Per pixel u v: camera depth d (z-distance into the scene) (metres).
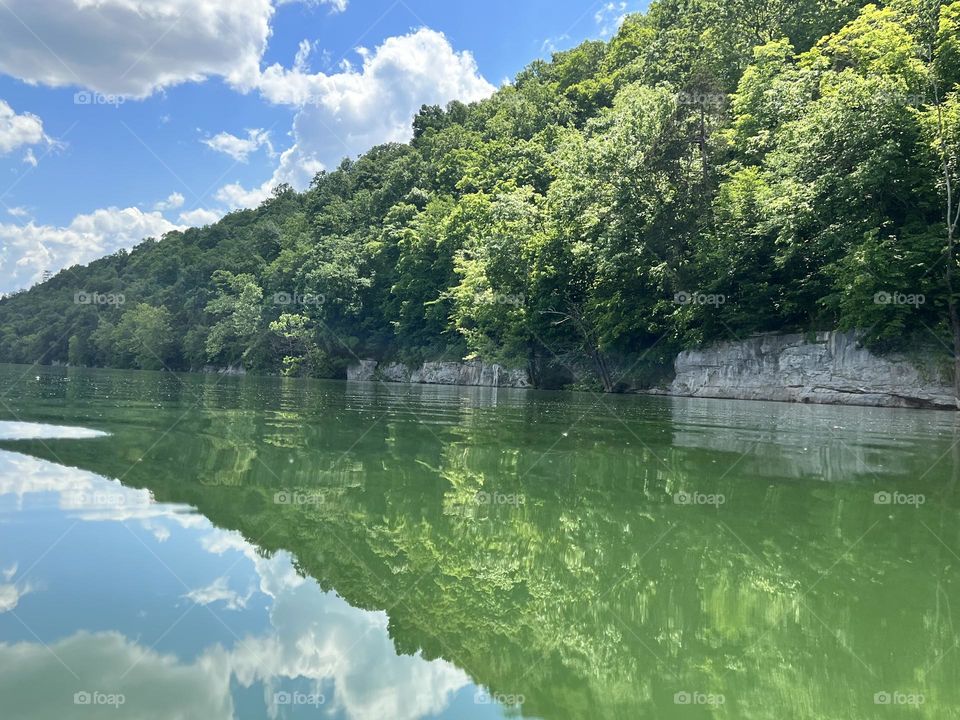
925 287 27.55
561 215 46.31
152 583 6.21
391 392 41.94
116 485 10.15
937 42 30.27
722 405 29.97
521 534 8.09
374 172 117.44
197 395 32.78
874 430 18.95
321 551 7.28
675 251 39.44
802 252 32.56
